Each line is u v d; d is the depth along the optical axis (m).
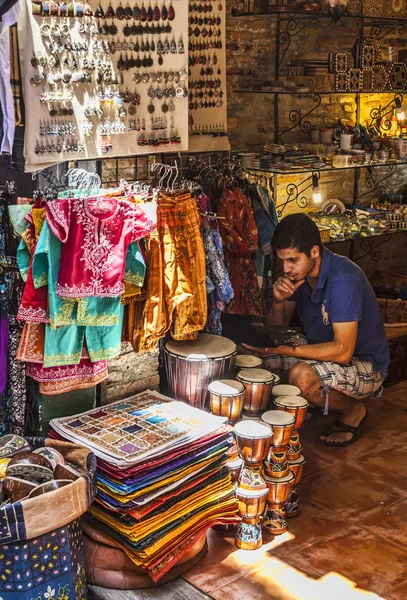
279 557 3.46
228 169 4.70
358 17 5.45
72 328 3.42
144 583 3.22
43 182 3.60
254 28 5.27
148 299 3.64
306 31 5.55
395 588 3.26
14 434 3.32
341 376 4.32
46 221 3.18
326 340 4.51
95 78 3.46
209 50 4.55
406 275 6.32
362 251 6.39
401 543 3.58
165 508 3.21
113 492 3.13
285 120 5.61
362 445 4.53
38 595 2.82
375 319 4.50
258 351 4.36
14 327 3.48
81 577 2.98
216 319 4.18
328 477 4.16
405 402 5.14
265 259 4.93
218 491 3.45
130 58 3.57
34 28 3.21
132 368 3.91
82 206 3.25
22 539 2.72
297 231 4.19
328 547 3.54
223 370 3.85
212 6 4.50
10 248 3.42
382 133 6.27
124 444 3.26
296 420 3.72
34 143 3.31
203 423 3.46
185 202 3.72
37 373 3.46
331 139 5.65
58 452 3.12
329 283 4.32
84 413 3.58
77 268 3.26
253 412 3.85
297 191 5.70
